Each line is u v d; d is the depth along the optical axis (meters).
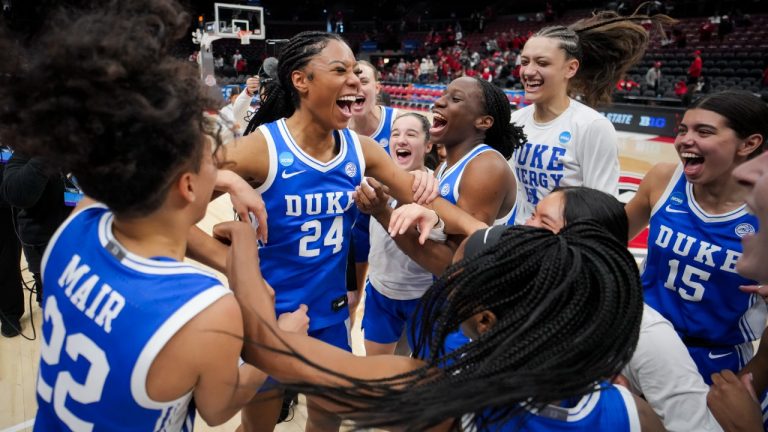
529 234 0.96
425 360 1.01
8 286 3.14
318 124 1.75
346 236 1.93
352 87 1.72
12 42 0.85
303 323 1.20
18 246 3.14
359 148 1.87
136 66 0.83
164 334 0.86
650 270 1.87
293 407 2.59
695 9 19.36
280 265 1.85
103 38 0.82
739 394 1.23
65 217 3.00
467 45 24.61
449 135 2.30
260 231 1.58
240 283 1.08
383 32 30.02
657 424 1.04
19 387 2.75
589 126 2.77
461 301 0.94
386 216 1.75
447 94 2.27
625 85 13.09
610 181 2.81
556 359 0.83
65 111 0.82
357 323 3.58
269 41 4.39
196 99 0.91
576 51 2.81
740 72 13.95
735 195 1.65
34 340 3.21
